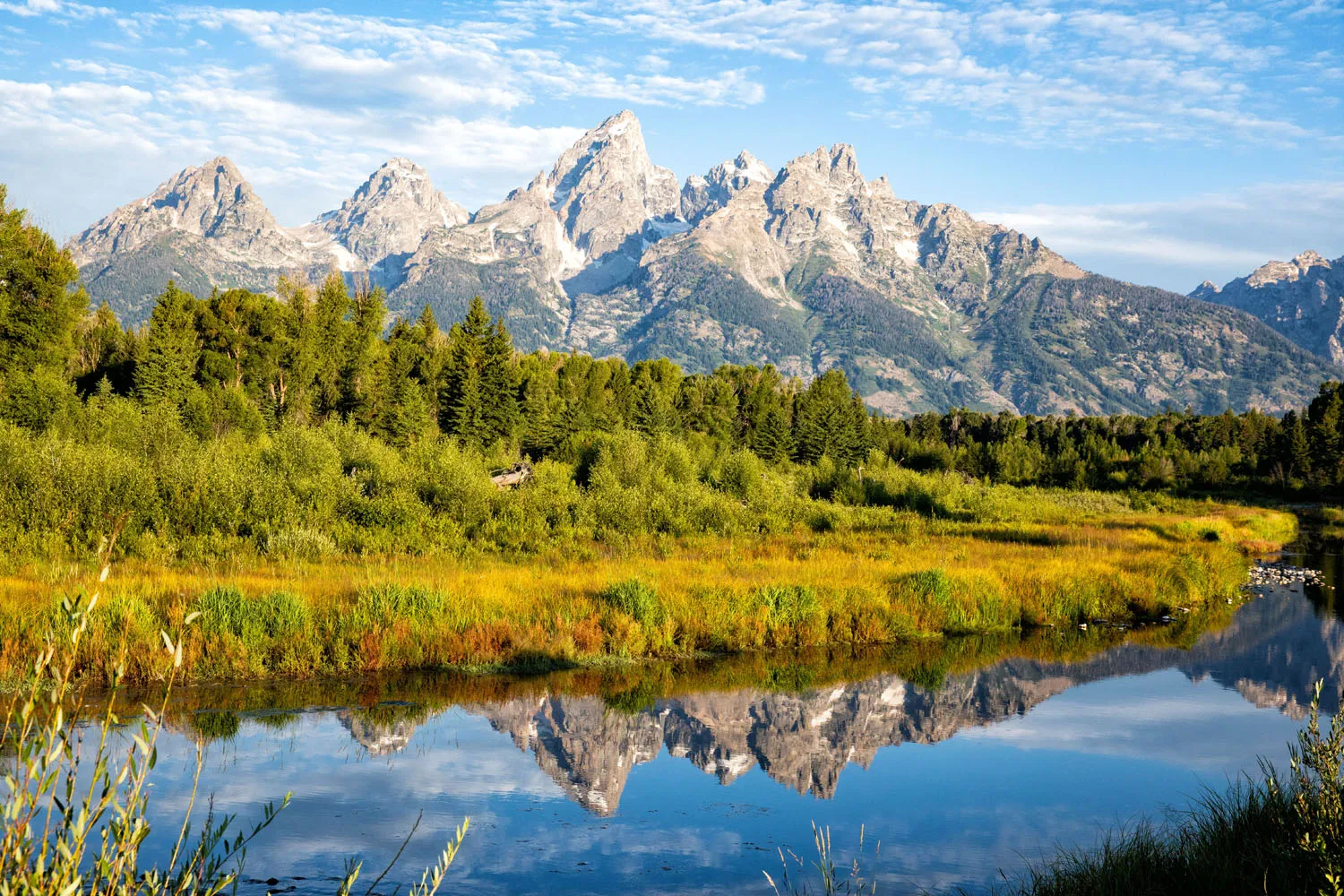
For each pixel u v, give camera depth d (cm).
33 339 4959
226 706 1148
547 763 1001
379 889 665
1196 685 1454
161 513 2239
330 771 935
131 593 1416
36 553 1962
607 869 727
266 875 678
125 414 3756
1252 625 2014
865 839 811
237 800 837
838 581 2020
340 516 2505
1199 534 3891
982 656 1642
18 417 3788
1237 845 682
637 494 3069
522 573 1964
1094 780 985
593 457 4297
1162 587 2294
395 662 1391
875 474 5306
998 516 4325
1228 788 958
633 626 1561
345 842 756
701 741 1105
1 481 2262
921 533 3244
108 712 323
